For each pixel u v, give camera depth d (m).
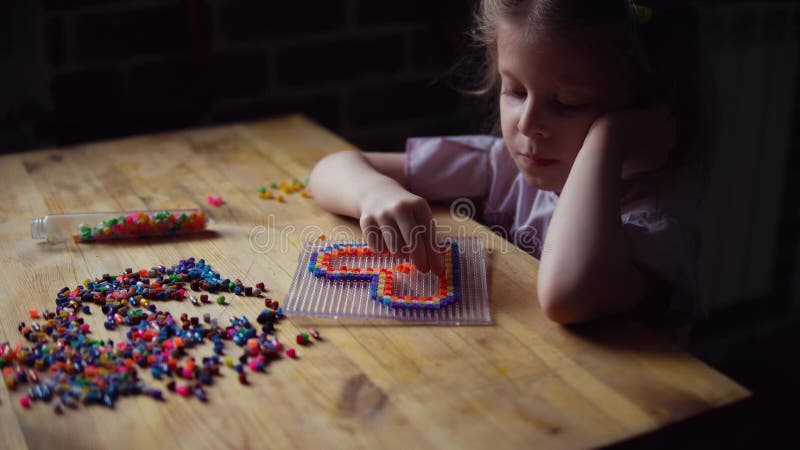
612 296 0.75
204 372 0.68
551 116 0.82
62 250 0.87
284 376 0.68
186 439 0.63
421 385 0.67
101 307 0.77
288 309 0.76
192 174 1.03
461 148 1.02
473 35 1.02
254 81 1.39
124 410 0.65
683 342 0.91
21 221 0.92
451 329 0.74
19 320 0.75
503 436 0.63
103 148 1.11
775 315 1.83
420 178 1.01
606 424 0.64
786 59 1.61
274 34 1.37
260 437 0.63
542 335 0.73
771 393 1.59
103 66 1.29
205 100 1.35
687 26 0.89
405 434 0.63
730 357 1.73
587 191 0.78
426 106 1.52
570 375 0.68
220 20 1.33
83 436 0.63
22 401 0.66
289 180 1.01
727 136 1.60
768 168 1.69
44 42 1.25
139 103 1.32
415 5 1.44
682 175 0.88
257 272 0.82
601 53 0.80
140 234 0.89
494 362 0.70
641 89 0.85
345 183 0.91
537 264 0.84
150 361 0.70
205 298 0.78
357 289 0.79
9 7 1.24
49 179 1.02
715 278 1.73
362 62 1.44
